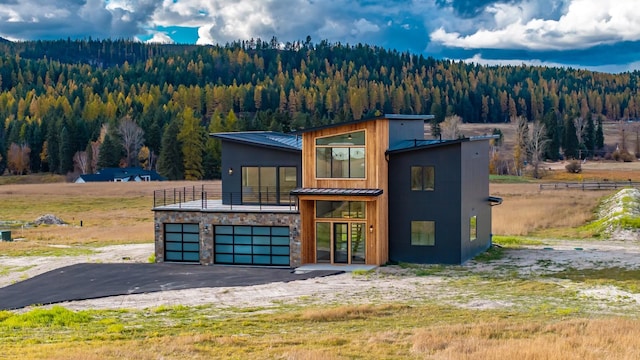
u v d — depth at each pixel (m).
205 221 36.56
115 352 18.09
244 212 36.09
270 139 41.16
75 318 23.81
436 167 35.81
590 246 41.78
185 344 19.48
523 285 29.92
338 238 36.06
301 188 36.19
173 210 37.12
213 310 25.77
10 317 24.52
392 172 36.50
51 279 32.91
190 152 116.62
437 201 35.84
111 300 28.11
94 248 45.31
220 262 36.75
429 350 18.52
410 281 31.36
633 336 19.41
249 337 20.80
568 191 71.88
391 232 36.62
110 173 119.81
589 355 17.31
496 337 20.19
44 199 81.31
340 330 21.86
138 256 40.44
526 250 40.12
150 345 19.39
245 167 38.72
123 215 67.75
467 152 36.66
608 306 25.75
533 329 20.98
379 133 35.28
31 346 19.23
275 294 28.89
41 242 49.16
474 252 38.16
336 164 35.88
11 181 129.75
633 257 36.25
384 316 24.14
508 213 56.31
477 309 25.27
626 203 52.62
